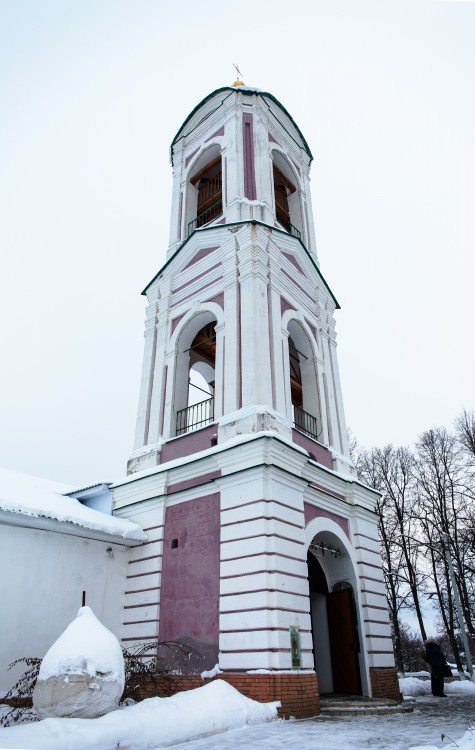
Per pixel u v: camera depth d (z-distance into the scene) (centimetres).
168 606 1243
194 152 2125
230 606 1098
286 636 1041
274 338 1480
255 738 780
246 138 1961
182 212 2031
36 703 784
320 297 1878
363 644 1356
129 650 1241
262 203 1759
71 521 1231
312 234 2103
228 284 1575
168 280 1812
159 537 1337
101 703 768
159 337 1742
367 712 1070
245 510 1162
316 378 1698
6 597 1113
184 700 863
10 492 1262
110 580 1323
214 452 1270
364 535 1502
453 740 720
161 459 1490
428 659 1562
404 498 2880
